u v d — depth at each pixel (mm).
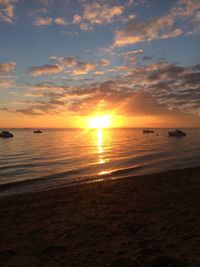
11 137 107375
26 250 6301
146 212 9172
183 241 6352
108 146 53812
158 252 5715
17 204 11320
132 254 5723
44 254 6012
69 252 6062
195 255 5449
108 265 5266
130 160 29359
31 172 21812
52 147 51969
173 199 10875
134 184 14500
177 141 71812
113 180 16375
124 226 7777
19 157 33781
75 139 88625
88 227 7852
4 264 5555
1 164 27062
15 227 8211
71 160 30062
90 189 13734
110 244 6438
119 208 9891
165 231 7164
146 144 59375
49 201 11594
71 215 9266
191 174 17062
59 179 18562
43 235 7355
